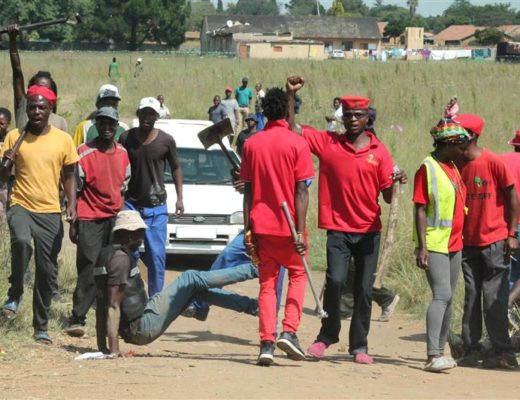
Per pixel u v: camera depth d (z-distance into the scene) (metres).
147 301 15.14
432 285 14.71
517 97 58.31
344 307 19.05
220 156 25.84
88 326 17.62
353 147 14.80
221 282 15.26
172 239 23.98
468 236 15.24
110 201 16.75
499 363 15.30
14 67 18.38
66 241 24.97
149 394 11.80
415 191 14.69
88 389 12.09
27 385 12.34
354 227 14.84
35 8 166.62
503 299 15.22
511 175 15.02
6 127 20.36
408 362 15.61
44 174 15.26
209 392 11.99
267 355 14.08
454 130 14.48
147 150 17.91
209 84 73.06
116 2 181.75
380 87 63.66
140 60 86.81
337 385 12.91
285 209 13.91
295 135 14.25
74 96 73.06
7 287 17.52
